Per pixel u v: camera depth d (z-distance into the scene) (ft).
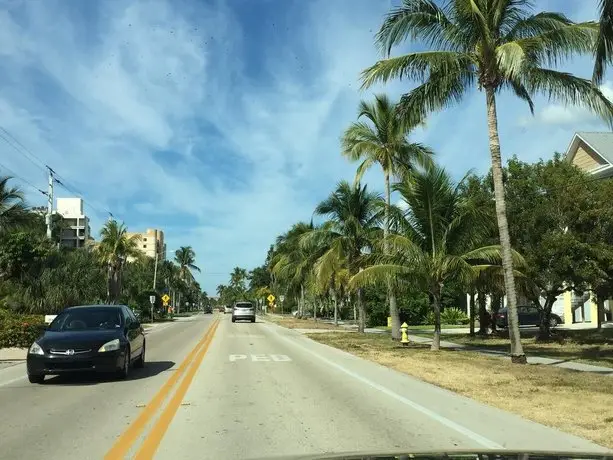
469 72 58.08
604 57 42.09
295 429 26.89
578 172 74.08
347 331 120.37
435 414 30.58
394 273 67.67
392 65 55.72
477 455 11.51
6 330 75.25
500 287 71.15
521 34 54.95
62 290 104.37
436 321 71.56
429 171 69.10
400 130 64.34
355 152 93.45
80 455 22.47
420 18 55.67
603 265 68.85
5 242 102.73
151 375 47.50
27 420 29.35
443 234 68.64
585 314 129.08
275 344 82.99
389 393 37.76
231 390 39.09
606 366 52.24
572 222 70.64
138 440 24.82
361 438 25.03
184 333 115.14
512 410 31.63
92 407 32.91
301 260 158.71
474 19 52.01
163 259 359.66
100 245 182.19
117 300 182.19
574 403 33.32
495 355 64.08
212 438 25.13
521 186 75.72
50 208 119.65
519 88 59.26
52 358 41.29
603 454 11.78
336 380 44.21
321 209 108.47
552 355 63.41
